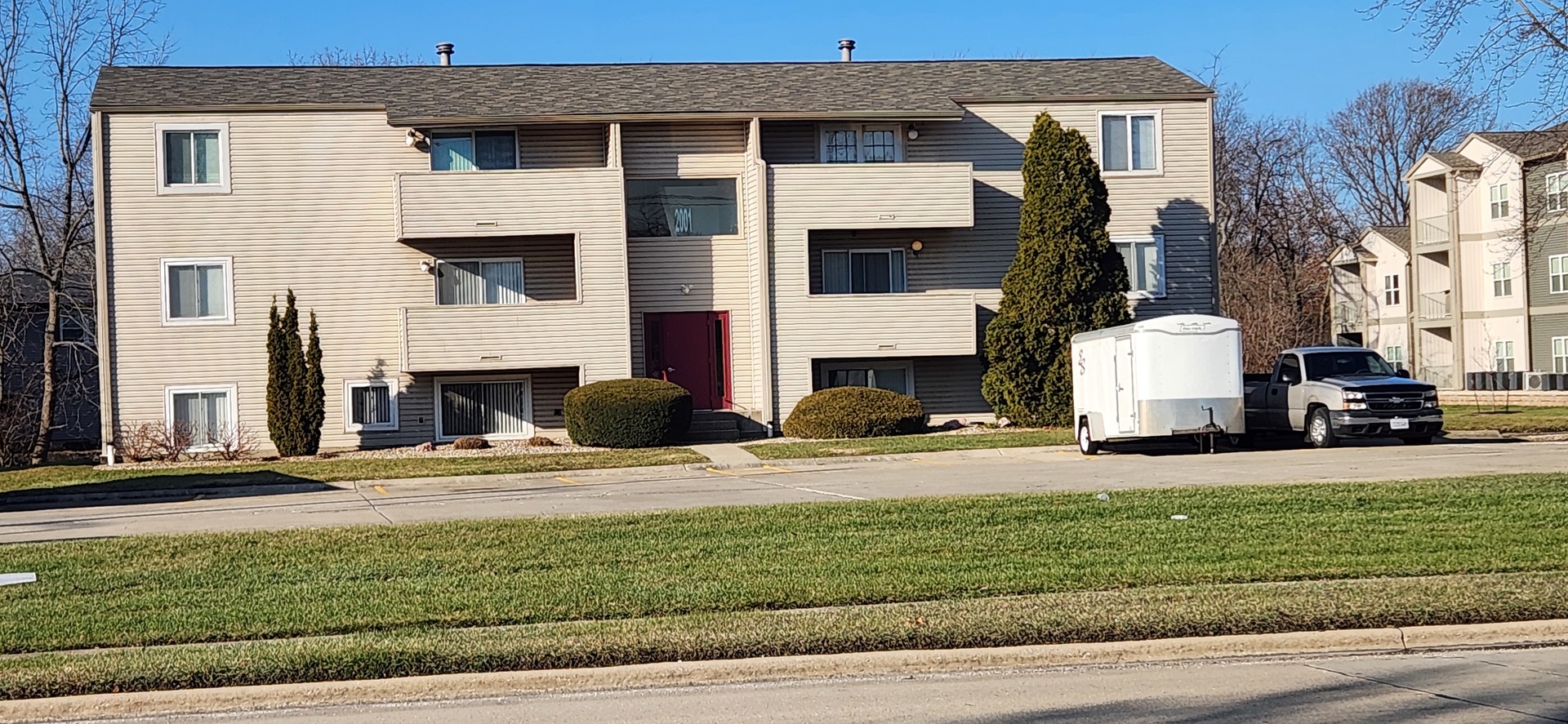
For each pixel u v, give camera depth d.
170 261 32.44
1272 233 62.22
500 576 12.72
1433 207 57.16
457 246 33.38
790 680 9.42
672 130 33.94
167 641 10.45
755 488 21.66
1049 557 12.89
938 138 34.56
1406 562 12.10
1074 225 32.06
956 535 14.35
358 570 13.24
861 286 34.31
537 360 32.22
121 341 32.31
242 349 32.66
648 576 12.48
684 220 34.03
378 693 9.12
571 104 33.34
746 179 33.91
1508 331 53.47
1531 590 10.67
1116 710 8.26
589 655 9.55
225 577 13.02
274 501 22.66
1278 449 26.72
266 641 10.36
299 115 32.91
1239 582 11.61
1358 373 27.34
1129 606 10.49
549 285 33.78
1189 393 24.72
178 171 32.56
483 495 22.30
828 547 13.86
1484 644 9.87
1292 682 8.88
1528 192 46.16
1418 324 57.62
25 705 8.88
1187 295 35.09
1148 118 35.12
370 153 33.16
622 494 21.44
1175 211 35.09
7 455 34.69
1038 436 29.97
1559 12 27.08
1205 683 8.91
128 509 22.30
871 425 31.42
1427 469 20.53
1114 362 25.53
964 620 10.18
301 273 32.88
